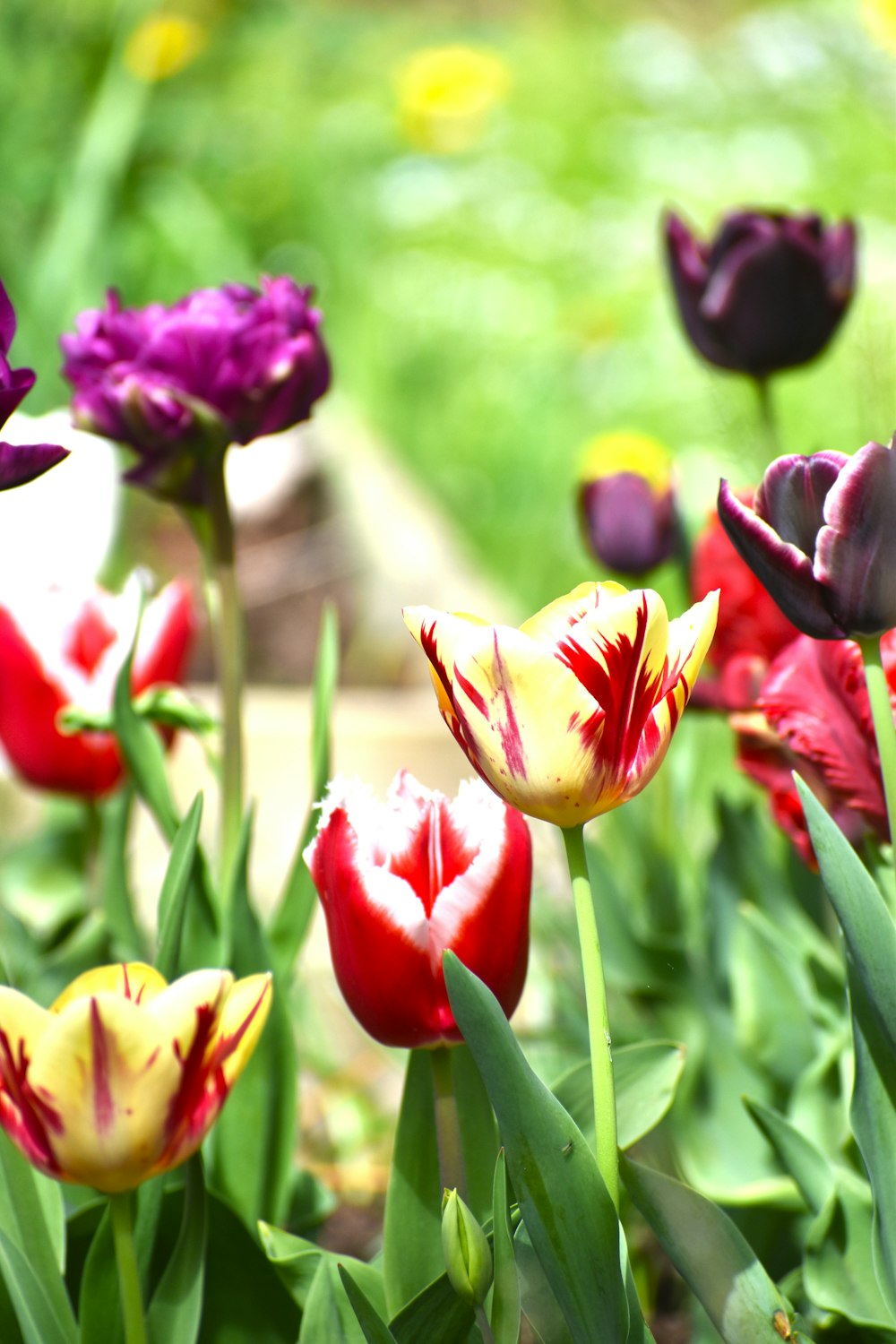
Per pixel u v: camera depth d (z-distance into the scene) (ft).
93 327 3.58
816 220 3.98
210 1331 3.16
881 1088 3.02
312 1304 2.97
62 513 6.16
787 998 3.66
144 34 12.07
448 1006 2.97
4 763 5.75
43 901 5.58
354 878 2.93
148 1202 3.11
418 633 2.85
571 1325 2.88
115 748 4.33
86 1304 3.06
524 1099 2.84
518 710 2.79
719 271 3.97
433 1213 3.08
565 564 10.88
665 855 4.17
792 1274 3.36
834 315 3.98
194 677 9.17
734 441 4.24
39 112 11.13
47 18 11.66
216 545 3.59
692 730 4.54
